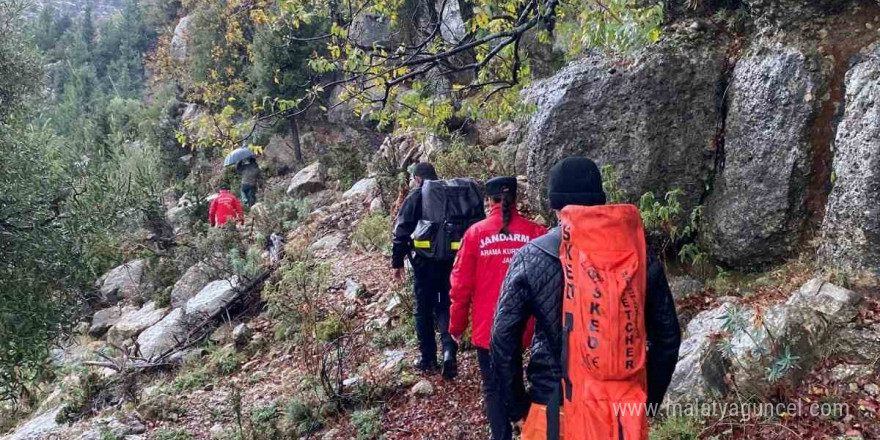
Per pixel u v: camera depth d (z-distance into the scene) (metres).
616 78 5.86
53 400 7.87
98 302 11.68
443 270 5.04
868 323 4.06
